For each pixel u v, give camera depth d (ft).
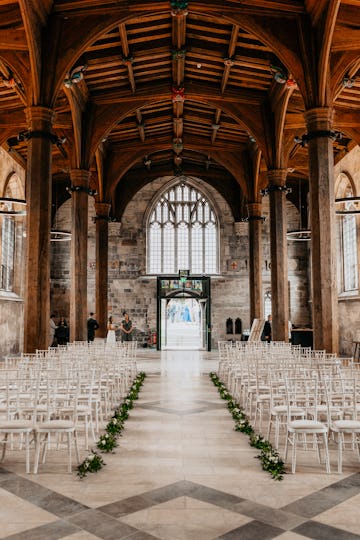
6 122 65.62
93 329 79.71
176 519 16.66
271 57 56.13
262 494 19.04
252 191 86.07
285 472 21.77
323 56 44.45
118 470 22.12
